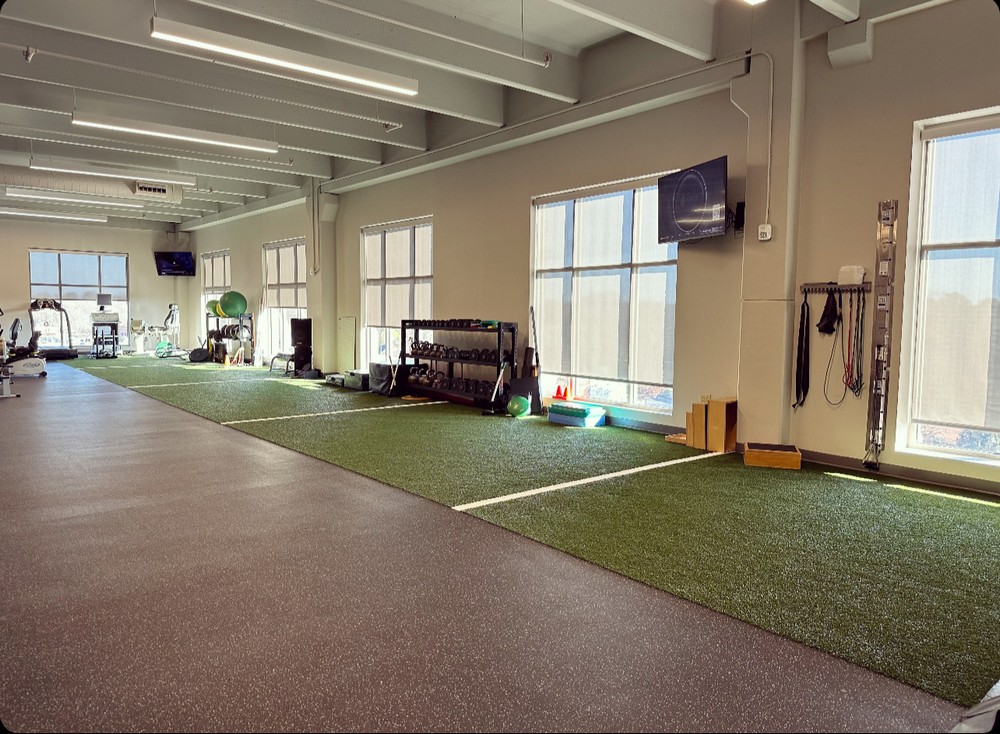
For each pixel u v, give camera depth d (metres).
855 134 5.22
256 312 14.12
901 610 2.81
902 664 2.39
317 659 2.40
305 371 11.69
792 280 5.63
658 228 6.41
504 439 6.37
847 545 3.57
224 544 3.55
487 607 2.83
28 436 6.41
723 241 6.16
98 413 7.80
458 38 5.91
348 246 11.37
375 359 11.14
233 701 2.14
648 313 7.00
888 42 4.99
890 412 5.12
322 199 11.35
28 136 8.47
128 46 6.27
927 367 5.10
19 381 10.94
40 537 3.64
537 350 8.14
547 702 2.15
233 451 5.79
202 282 16.55
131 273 16.50
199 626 2.64
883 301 5.11
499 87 7.80
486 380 8.74
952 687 2.25
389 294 10.64
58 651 2.45
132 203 12.85
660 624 2.68
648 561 3.33
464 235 8.99
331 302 11.73
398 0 5.44
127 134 8.84
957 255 4.90
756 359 5.77
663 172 6.60
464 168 8.91
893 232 5.04
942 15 4.72
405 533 3.73
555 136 7.64
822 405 5.52
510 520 3.95
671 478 4.95
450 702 2.14
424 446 6.02
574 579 3.12
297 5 5.29
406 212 9.99
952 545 3.58
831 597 2.93
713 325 6.29
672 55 6.21
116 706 2.11
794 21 5.38
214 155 9.65
